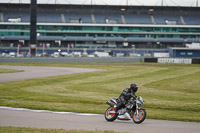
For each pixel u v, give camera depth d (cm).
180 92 5181
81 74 9019
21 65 14550
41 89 5475
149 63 17150
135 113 2617
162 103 3972
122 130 2338
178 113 3288
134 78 7700
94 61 18538
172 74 9012
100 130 2302
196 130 2409
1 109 3356
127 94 2602
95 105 3791
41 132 2164
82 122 2667
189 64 15662
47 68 12262
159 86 6016
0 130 2212
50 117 2900
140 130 2348
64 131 2206
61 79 7450
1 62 17088
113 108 2716
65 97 4456
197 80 7206
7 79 7406
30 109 3391
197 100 4284
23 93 4894
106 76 8312
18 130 2220
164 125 2598
